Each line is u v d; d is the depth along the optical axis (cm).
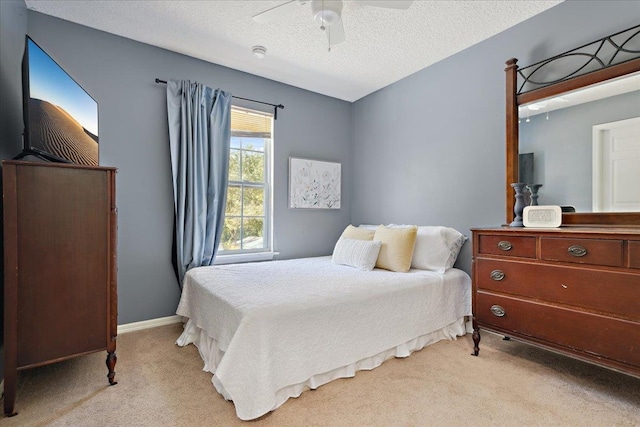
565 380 181
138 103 269
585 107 207
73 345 164
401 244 265
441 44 270
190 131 279
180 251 277
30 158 203
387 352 209
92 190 170
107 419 147
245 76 324
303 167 363
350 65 308
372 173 377
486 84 262
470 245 275
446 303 244
